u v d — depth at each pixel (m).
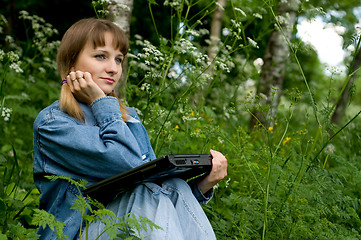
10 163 4.14
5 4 9.38
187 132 3.61
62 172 1.99
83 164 1.95
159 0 9.18
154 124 3.38
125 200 1.87
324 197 2.91
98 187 1.87
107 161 1.92
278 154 3.45
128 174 1.81
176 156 1.88
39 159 2.05
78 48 2.14
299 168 2.95
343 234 2.70
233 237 2.67
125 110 2.37
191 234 1.90
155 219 1.77
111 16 3.93
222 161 2.16
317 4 4.48
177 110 3.33
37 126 2.02
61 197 1.98
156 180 2.01
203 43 7.44
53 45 6.33
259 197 2.92
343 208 2.98
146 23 9.43
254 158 3.59
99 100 2.07
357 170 3.43
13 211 2.81
